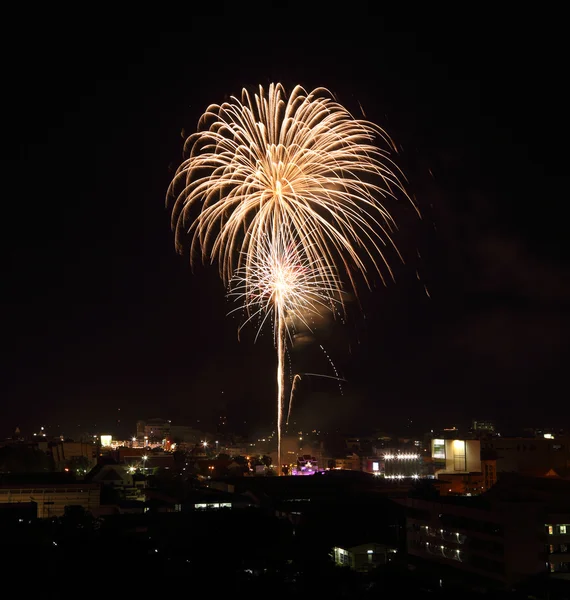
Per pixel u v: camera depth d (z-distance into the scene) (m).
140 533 99.56
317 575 79.38
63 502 153.38
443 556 103.06
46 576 74.38
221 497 143.62
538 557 91.69
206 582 74.00
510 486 110.94
